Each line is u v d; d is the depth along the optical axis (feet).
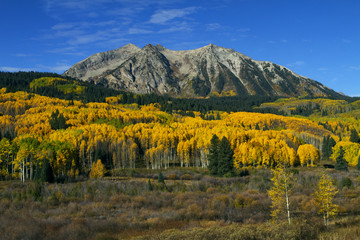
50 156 317.63
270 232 79.87
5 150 337.11
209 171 351.87
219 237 83.05
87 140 469.57
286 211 106.32
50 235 108.99
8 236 105.70
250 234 78.69
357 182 254.27
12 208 163.32
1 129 566.36
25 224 118.42
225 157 322.14
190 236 85.40
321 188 108.17
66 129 553.23
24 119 647.97
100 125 603.67
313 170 362.12
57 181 289.53
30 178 309.63
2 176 320.50
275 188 109.09
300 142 584.40
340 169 360.48
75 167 349.82
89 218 140.87
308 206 147.23
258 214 148.15
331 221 112.16
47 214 151.43
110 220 134.10
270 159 387.55
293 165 407.44
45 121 629.92
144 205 182.60
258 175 314.96
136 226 125.90
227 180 290.97
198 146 436.35
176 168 411.75
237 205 172.24
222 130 550.36
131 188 232.94
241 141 475.72
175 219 141.69
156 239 89.45
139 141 520.42
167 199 198.59
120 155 430.20
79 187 232.12
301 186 222.89
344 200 170.30
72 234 110.32
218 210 159.84
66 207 171.94
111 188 234.38
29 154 323.16
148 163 439.22
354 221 104.06
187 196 203.72
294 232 75.41
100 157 397.80
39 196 199.41
